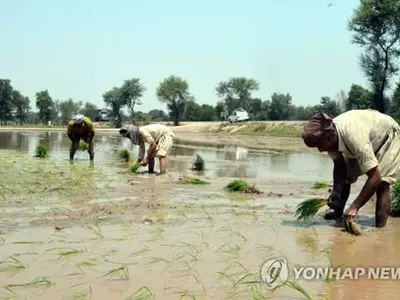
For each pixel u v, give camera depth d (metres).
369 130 8.00
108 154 24.48
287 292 4.98
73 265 5.82
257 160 22.47
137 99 84.56
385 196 8.11
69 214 8.74
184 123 82.56
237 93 87.12
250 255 6.29
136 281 5.27
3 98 86.56
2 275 5.47
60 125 90.50
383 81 45.62
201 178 14.70
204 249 6.54
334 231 7.76
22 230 7.54
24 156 21.42
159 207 9.52
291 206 9.93
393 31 44.31
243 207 9.72
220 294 4.89
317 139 8.09
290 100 79.69
